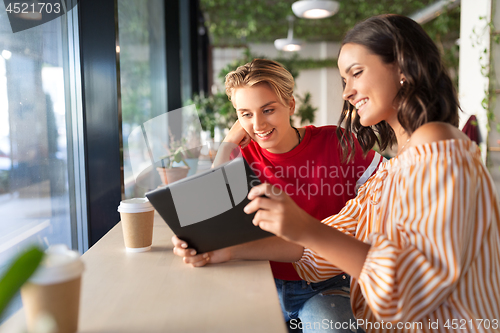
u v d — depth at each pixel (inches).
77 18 48.8
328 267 39.4
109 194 51.3
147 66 112.3
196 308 25.5
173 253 37.9
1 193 36.6
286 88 50.1
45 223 44.1
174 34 128.5
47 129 44.6
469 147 28.2
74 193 50.8
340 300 40.8
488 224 27.8
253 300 26.7
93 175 50.8
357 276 27.6
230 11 245.6
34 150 42.1
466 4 132.8
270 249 37.3
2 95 36.8
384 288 24.8
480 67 121.3
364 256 27.5
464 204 25.9
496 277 28.1
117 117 50.4
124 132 85.0
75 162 50.7
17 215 39.0
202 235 33.3
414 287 25.5
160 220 52.1
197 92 205.5
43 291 20.4
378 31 31.9
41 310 20.5
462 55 136.5
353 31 33.8
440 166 26.6
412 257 25.7
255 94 48.6
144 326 23.1
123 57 84.7
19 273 11.1
